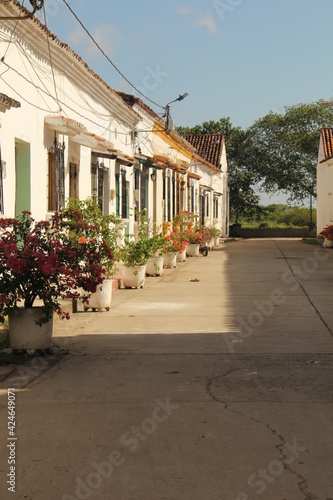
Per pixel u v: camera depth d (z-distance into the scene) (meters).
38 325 8.34
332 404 6.41
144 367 7.94
